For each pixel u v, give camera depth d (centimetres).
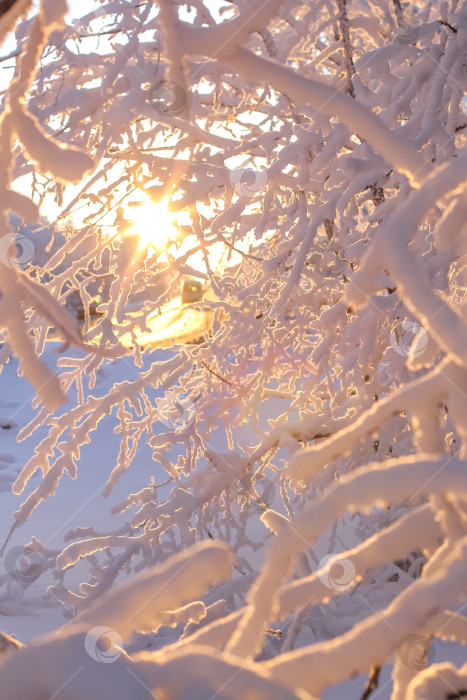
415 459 52
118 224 363
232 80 383
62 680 43
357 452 402
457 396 59
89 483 738
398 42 345
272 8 62
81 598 371
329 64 465
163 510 399
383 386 389
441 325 55
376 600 357
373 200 399
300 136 362
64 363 414
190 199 349
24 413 1088
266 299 442
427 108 320
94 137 344
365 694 63
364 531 398
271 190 363
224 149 389
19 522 401
